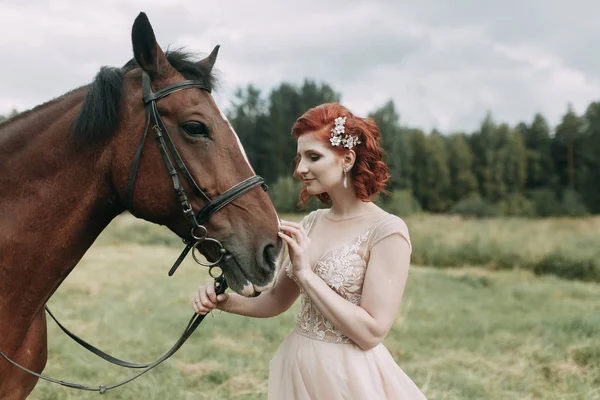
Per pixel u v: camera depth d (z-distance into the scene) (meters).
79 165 2.04
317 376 1.89
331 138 1.90
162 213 2.05
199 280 9.27
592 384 4.41
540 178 47.91
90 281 8.66
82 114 2.01
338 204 2.03
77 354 4.83
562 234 14.41
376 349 1.95
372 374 1.89
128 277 9.31
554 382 4.46
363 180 1.96
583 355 4.96
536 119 50.94
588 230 15.21
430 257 12.87
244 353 5.05
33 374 2.04
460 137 47.97
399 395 1.90
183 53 2.15
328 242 2.00
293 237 1.94
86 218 2.08
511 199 36.44
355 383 1.85
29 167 2.04
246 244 1.97
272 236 1.99
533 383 4.40
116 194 2.10
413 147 46.09
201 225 2.00
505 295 8.57
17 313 2.02
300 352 1.95
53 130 2.07
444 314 6.91
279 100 47.47
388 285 1.86
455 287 9.29
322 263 1.94
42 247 2.02
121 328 5.79
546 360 4.93
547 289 9.16
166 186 2.01
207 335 5.64
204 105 2.03
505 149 47.00
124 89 2.06
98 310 6.61
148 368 2.18
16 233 1.99
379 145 2.02
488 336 5.73
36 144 2.06
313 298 1.83
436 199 45.00
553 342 5.35
